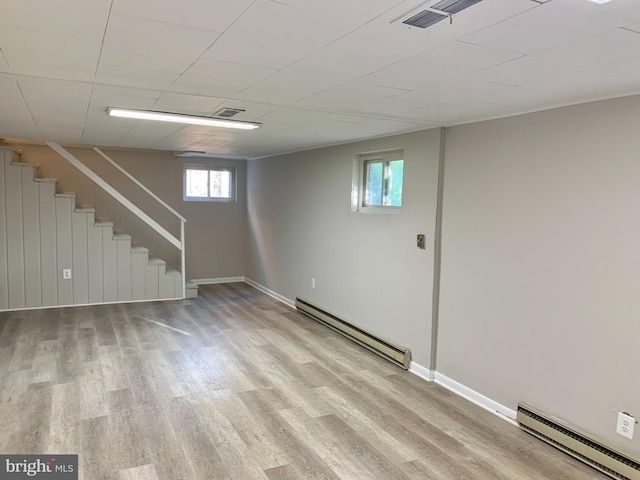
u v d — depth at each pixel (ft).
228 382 11.75
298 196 19.11
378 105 9.02
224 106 9.38
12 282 17.80
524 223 9.52
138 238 22.88
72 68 6.64
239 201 25.25
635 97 7.50
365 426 9.67
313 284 18.12
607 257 8.01
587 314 8.38
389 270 13.62
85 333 15.38
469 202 10.90
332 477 7.88
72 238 18.60
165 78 7.17
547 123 8.96
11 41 5.44
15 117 11.00
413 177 12.50
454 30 4.91
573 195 8.52
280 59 6.09
